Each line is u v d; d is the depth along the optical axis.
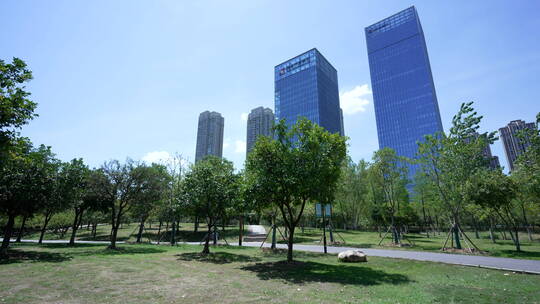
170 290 9.62
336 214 58.03
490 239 42.97
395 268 14.94
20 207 19.31
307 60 150.12
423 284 10.91
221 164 30.45
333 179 17.19
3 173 18.08
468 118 24.80
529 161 22.05
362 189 50.16
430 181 28.31
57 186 21.27
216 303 8.02
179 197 23.17
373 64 161.25
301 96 146.00
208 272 13.44
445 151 25.84
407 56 150.50
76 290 9.53
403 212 40.81
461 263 16.33
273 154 16.66
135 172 26.34
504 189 22.66
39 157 15.88
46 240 42.38
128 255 20.06
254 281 11.35
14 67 12.99
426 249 24.75
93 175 25.44
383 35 162.12
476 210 34.56
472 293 9.45
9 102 12.25
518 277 12.47
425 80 141.75
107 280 11.24
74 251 23.05
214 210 22.08
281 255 21.03
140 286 10.22
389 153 31.72
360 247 27.00
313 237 40.50
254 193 16.45
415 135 137.88
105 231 56.97
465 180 24.27
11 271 13.19
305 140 16.89
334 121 150.88
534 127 21.88
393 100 149.00
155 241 39.66
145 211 34.56
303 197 17.38
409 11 156.62
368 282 11.25
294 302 8.15
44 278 11.56
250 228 54.25
